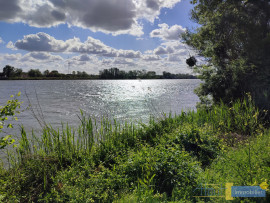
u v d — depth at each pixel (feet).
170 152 16.83
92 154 20.89
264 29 35.04
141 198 11.89
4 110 13.10
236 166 14.15
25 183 16.29
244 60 33.94
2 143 12.75
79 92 163.94
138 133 26.73
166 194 12.73
